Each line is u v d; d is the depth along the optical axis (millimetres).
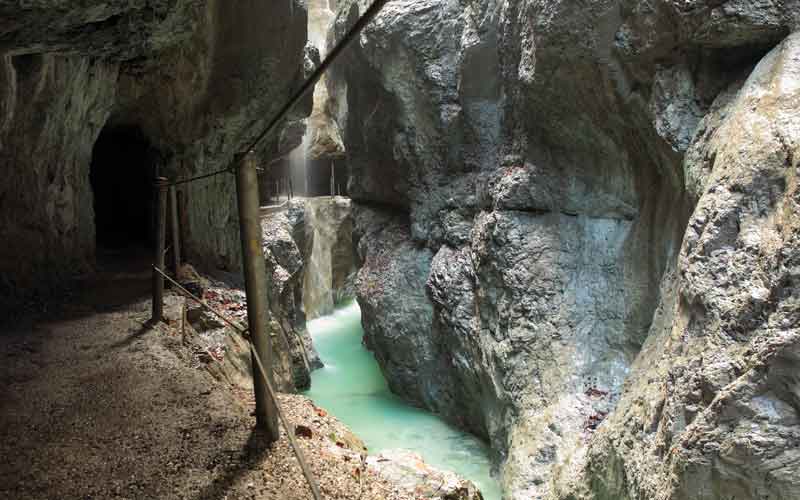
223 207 15781
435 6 15258
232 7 12547
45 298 9250
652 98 8094
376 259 18531
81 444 4605
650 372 6977
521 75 11000
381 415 15617
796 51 5879
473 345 13359
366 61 18219
